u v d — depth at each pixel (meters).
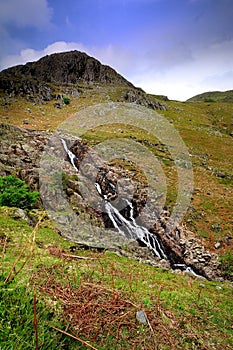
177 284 9.33
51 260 6.71
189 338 5.25
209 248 16.89
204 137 57.00
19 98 62.41
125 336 4.38
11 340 3.02
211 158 43.34
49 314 3.81
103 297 5.03
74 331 3.80
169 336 4.94
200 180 28.41
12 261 5.89
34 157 24.78
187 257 15.83
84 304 4.40
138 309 5.10
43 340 3.21
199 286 10.36
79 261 7.96
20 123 44.56
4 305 3.43
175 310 6.14
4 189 14.40
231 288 11.21
